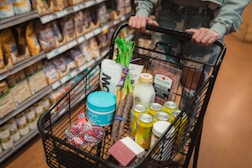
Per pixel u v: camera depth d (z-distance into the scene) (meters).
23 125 1.85
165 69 1.24
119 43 1.19
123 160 0.87
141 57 1.33
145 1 1.35
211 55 1.32
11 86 1.67
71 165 0.97
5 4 1.50
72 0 1.99
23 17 1.61
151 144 1.01
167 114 1.05
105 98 1.10
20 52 1.73
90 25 2.33
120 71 1.15
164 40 1.41
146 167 0.87
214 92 2.78
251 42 4.20
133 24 1.19
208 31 1.06
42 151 1.92
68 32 2.06
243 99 2.70
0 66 1.52
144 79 1.11
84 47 2.33
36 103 1.94
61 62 2.11
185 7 1.32
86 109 1.13
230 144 2.08
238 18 1.15
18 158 1.86
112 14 2.61
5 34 1.56
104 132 1.07
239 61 3.54
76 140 1.00
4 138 1.71
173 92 1.21
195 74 1.30
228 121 2.35
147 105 1.13
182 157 1.81
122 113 1.07
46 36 1.83
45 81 1.95
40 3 1.71
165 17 1.40
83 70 2.37
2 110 1.61
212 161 1.91
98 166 0.90
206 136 2.14
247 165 1.90
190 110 1.10
